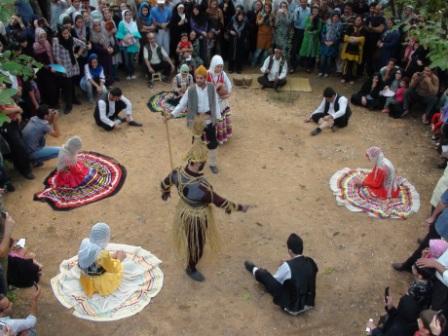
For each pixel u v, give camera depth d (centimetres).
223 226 649
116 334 498
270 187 730
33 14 1017
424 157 825
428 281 485
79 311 516
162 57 1027
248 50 1123
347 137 872
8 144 702
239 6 1067
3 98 456
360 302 547
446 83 941
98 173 734
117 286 535
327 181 749
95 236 507
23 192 701
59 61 881
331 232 647
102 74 945
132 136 845
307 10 1073
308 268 509
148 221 653
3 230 461
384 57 1014
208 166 766
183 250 545
